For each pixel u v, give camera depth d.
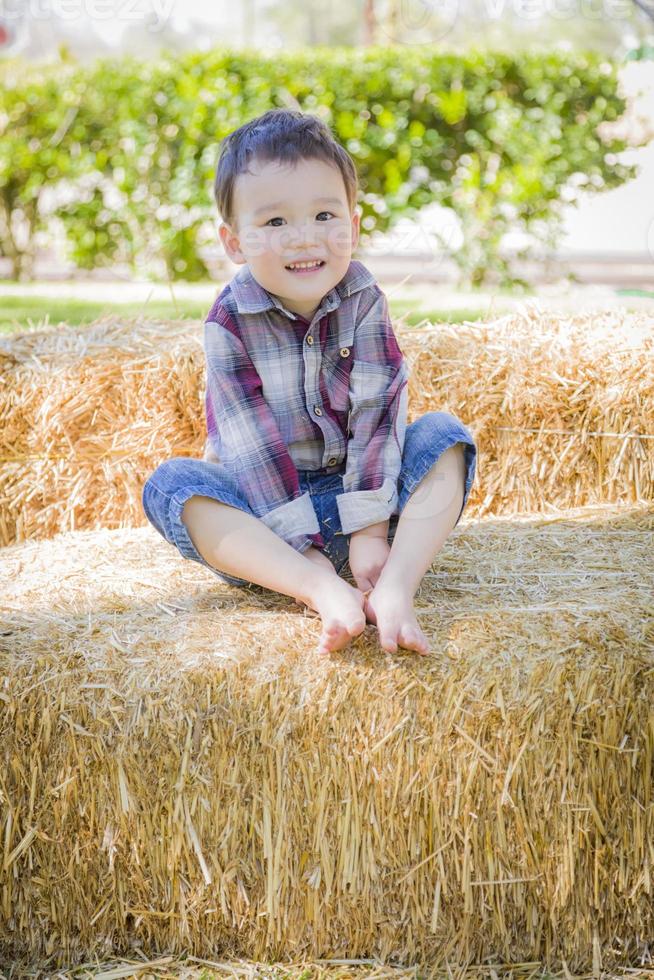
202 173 5.81
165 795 1.35
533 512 2.09
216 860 1.36
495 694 1.32
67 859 1.38
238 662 1.35
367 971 1.36
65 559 1.80
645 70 5.68
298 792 1.35
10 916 1.40
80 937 1.41
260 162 1.54
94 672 1.36
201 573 1.71
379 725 1.33
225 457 1.63
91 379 2.19
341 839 1.35
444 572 1.63
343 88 5.66
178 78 5.80
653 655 1.34
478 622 1.41
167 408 2.20
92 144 6.09
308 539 1.57
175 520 1.54
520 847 1.35
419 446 1.60
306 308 1.67
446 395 2.16
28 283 6.00
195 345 2.23
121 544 1.90
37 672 1.37
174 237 5.95
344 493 1.62
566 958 1.38
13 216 6.40
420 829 1.35
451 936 1.37
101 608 1.54
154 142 5.91
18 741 1.36
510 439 2.15
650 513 1.93
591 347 2.14
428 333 2.24
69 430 2.20
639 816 1.35
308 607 1.52
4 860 1.38
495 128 5.69
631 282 5.73
